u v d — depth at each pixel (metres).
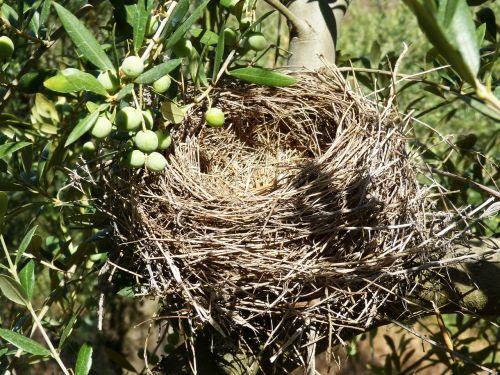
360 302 0.45
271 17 1.29
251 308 0.44
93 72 0.43
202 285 0.45
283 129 0.57
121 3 0.43
